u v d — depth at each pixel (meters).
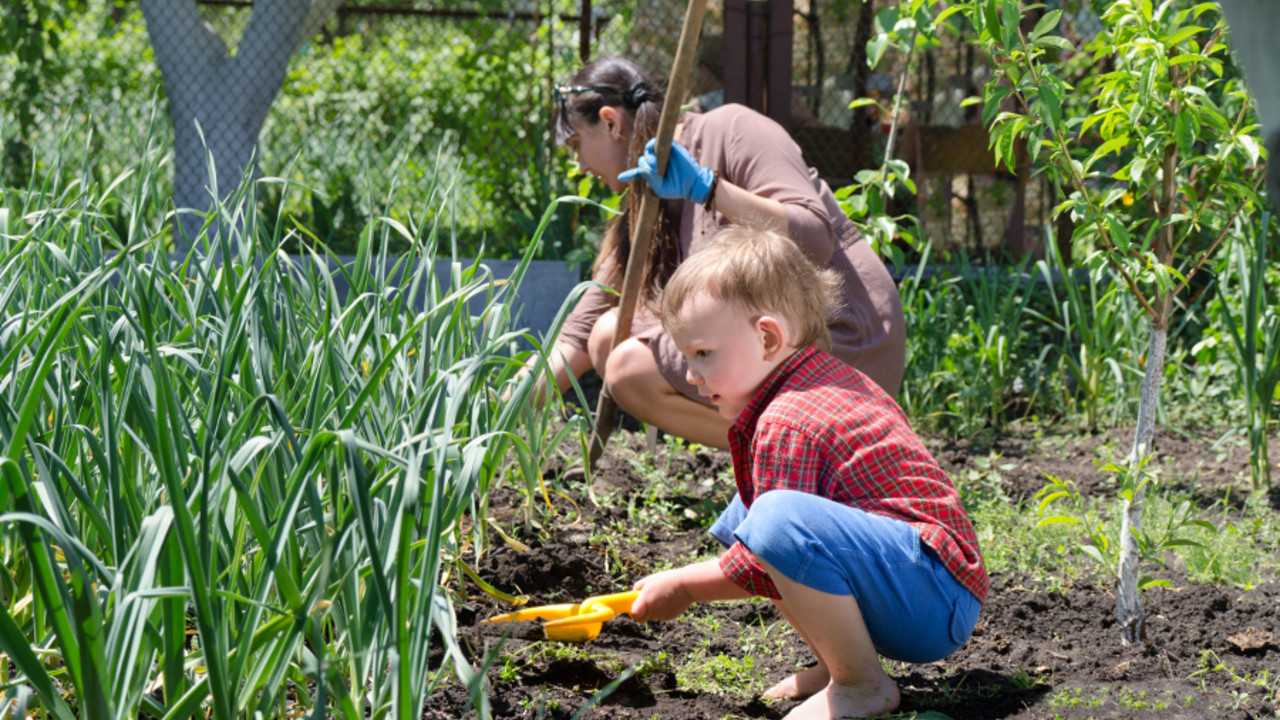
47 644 1.63
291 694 1.84
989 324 4.66
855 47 6.27
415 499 1.31
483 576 2.51
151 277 1.79
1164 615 2.42
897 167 4.27
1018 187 6.33
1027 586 2.61
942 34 6.11
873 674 1.87
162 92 7.05
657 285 3.04
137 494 1.68
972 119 6.27
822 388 1.94
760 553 1.79
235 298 1.79
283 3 6.22
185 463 1.52
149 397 1.74
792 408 1.91
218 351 1.88
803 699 2.00
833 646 1.84
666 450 3.80
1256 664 2.16
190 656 1.64
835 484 1.89
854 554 1.77
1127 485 2.25
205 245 2.29
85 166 2.47
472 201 6.88
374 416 1.92
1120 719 1.85
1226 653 2.23
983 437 4.25
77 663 1.22
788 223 2.67
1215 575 2.66
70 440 1.71
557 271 5.51
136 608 1.25
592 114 2.99
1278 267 4.12
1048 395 4.72
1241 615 2.43
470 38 7.50
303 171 7.06
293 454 1.61
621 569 2.71
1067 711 1.90
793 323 1.96
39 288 2.05
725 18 6.00
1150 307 2.25
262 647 1.55
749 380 1.99
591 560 2.74
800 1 6.26
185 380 1.81
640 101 2.96
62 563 1.67
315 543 1.71
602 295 3.27
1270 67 1.13
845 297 2.87
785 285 1.94
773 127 2.88
